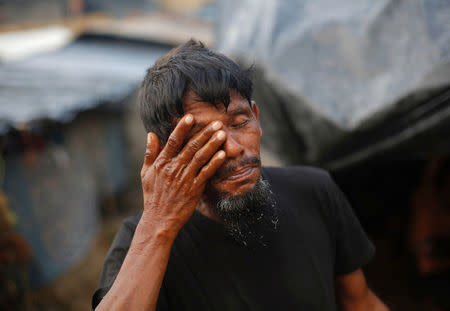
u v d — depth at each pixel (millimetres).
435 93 1400
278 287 908
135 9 6367
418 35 1481
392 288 2938
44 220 3789
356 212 3207
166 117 840
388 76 1523
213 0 7133
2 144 3100
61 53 6684
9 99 3900
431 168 3000
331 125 1601
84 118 5082
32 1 5305
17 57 6359
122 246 920
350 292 1127
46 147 3834
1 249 2977
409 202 3201
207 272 897
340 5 1781
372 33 1594
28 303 3295
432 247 2965
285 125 1818
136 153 7020
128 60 6590
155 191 824
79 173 4762
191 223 931
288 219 965
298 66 1701
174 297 897
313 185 1049
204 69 811
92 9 5840
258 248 915
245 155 833
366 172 2902
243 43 1997
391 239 3287
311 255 957
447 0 1494
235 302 886
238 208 839
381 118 1506
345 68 1624
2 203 3033
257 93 1901
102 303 772
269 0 2008
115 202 6223
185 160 790
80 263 4406
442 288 2838
